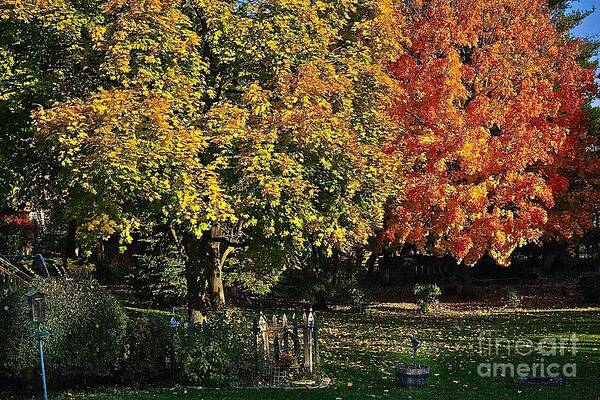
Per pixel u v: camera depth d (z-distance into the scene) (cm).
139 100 1040
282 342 1157
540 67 2028
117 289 2505
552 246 2981
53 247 2564
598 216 2602
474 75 1992
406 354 1366
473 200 1864
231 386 1057
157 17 1024
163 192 993
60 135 932
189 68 1108
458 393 964
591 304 2312
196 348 1074
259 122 1118
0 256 1359
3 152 1185
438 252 2081
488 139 1864
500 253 2028
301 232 1156
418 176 1828
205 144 1026
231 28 1132
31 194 1412
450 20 1967
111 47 1002
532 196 1919
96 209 974
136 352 1112
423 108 1852
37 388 1043
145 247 2194
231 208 1049
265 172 1039
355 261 2445
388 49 1365
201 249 1460
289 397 946
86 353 1044
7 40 1113
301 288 2381
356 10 1393
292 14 1181
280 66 1159
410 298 2850
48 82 1084
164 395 973
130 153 920
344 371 1188
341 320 2069
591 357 1259
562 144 2008
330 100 1206
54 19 1027
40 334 899
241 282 2261
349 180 1147
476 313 2206
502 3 2034
